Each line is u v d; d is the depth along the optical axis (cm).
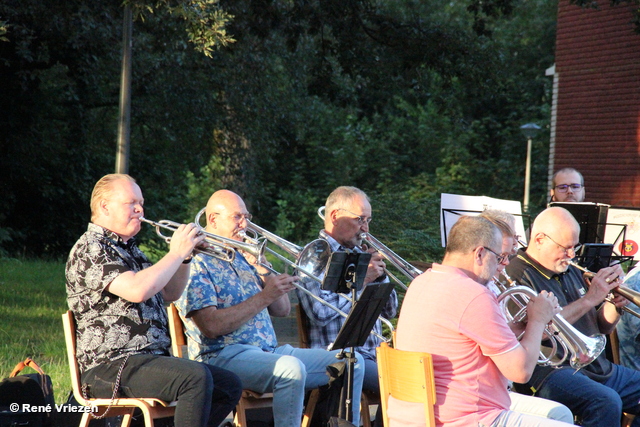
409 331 402
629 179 1689
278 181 3394
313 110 2250
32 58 1500
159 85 1870
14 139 1748
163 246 2083
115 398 442
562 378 496
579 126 1798
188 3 902
